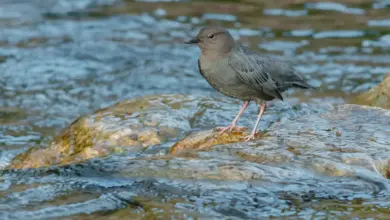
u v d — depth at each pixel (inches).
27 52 732.7
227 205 326.3
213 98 523.8
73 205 336.5
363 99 549.6
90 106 621.0
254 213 319.6
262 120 504.7
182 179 348.2
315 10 861.8
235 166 353.4
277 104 549.6
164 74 687.1
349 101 611.2
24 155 469.7
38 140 542.6
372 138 393.7
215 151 375.6
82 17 846.5
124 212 325.1
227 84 420.5
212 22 826.2
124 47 750.5
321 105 577.3
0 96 634.8
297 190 338.6
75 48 746.2
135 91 652.1
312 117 434.6
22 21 828.6
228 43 417.7
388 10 852.6
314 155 366.0
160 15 852.6
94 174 367.9
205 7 881.5
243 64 413.7
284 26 810.2
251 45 750.5
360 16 837.2
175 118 474.0
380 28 796.0
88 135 456.1
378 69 689.0
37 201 343.3
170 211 320.5
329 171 351.6
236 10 866.8
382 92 541.6
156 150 426.0
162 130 458.0
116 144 445.7
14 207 336.2
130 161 370.6
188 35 789.9
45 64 705.0
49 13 860.0
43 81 669.9
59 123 581.6
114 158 382.6
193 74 688.4
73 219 322.3
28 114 598.5
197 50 746.2
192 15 852.0
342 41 763.4
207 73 423.2
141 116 471.8
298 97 625.6
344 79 669.9
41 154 459.2
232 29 800.3
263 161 362.0
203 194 335.6
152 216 316.5
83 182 362.3
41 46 751.1
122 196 341.1
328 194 336.2
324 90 645.3
